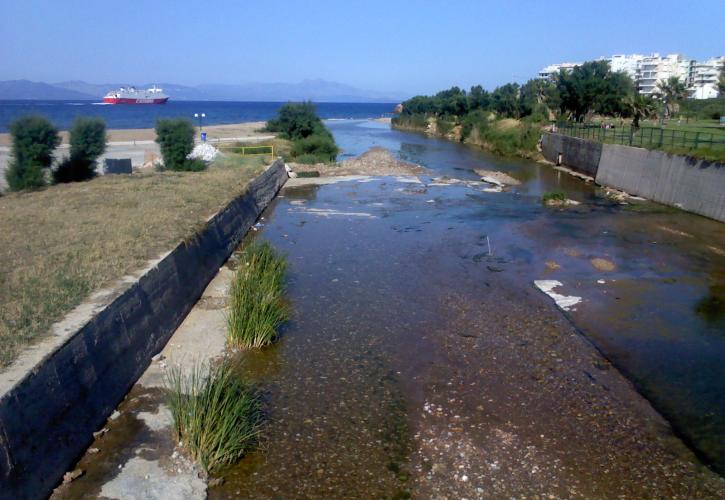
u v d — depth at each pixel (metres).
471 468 7.59
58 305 8.91
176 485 7.02
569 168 43.97
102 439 7.95
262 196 27.53
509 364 10.78
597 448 8.16
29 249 12.17
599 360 11.06
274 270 14.73
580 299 14.46
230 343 11.26
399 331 12.25
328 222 24.36
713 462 7.92
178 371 10.08
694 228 22.94
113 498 6.73
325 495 7.00
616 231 22.44
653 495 7.18
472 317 13.12
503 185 35.84
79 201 18.41
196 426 7.70
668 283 15.90
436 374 10.30
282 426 8.52
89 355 8.29
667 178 28.44
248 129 71.62
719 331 12.57
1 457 5.97
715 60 142.00
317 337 11.87
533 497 7.05
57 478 6.93
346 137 82.88
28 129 21.89
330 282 15.61
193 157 31.86
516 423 8.73
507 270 17.06
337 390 9.66
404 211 27.02
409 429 8.51
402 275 16.36
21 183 21.66
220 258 17.05
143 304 10.58
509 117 71.50
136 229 14.35
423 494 7.06
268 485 7.17
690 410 9.30
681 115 66.81
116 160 27.98
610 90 57.28
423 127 98.94
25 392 6.62
